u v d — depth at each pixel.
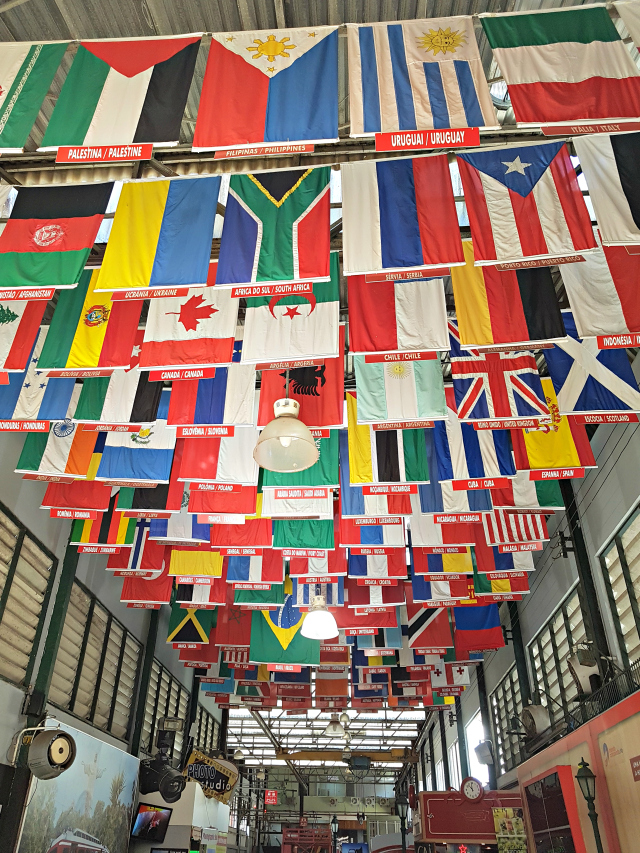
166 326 6.46
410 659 14.00
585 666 9.86
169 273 5.48
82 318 6.62
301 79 5.27
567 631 11.77
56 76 6.41
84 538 9.88
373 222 5.44
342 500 8.79
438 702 16.67
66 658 10.22
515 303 6.11
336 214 7.67
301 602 11.95
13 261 5.62
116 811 10.10
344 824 31.55
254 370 7.39
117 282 5.47
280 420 6.05
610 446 9.79
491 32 5.30
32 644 9.07
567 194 5.38
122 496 8.79
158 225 5.74
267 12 5.92
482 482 8.01
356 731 29.48
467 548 9.61
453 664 14.29
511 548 9.48
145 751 13.44
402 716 27.05
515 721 13.94
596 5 5.30
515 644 14.97
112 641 12.27
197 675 14.33
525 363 7.41
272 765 33.75
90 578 11.23
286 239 5.52
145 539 10.55
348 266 5.26
